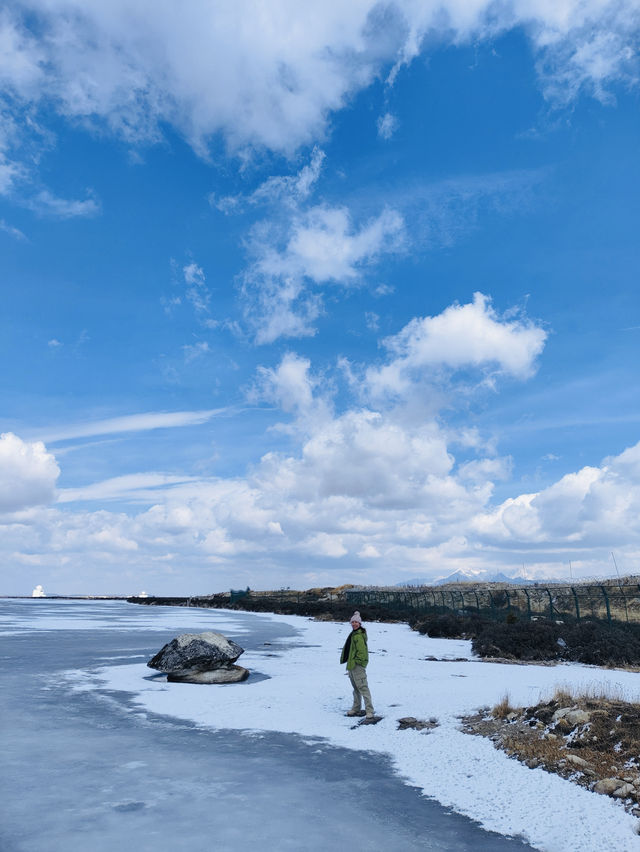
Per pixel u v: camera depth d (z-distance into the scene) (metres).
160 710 11.89
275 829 5.94
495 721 10.48
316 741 9.69
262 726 10.68
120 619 42.75
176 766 8.03
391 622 47.34
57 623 37.44
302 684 15.29
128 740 9.41
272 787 7.27
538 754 8.41
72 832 5.70
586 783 7.29
